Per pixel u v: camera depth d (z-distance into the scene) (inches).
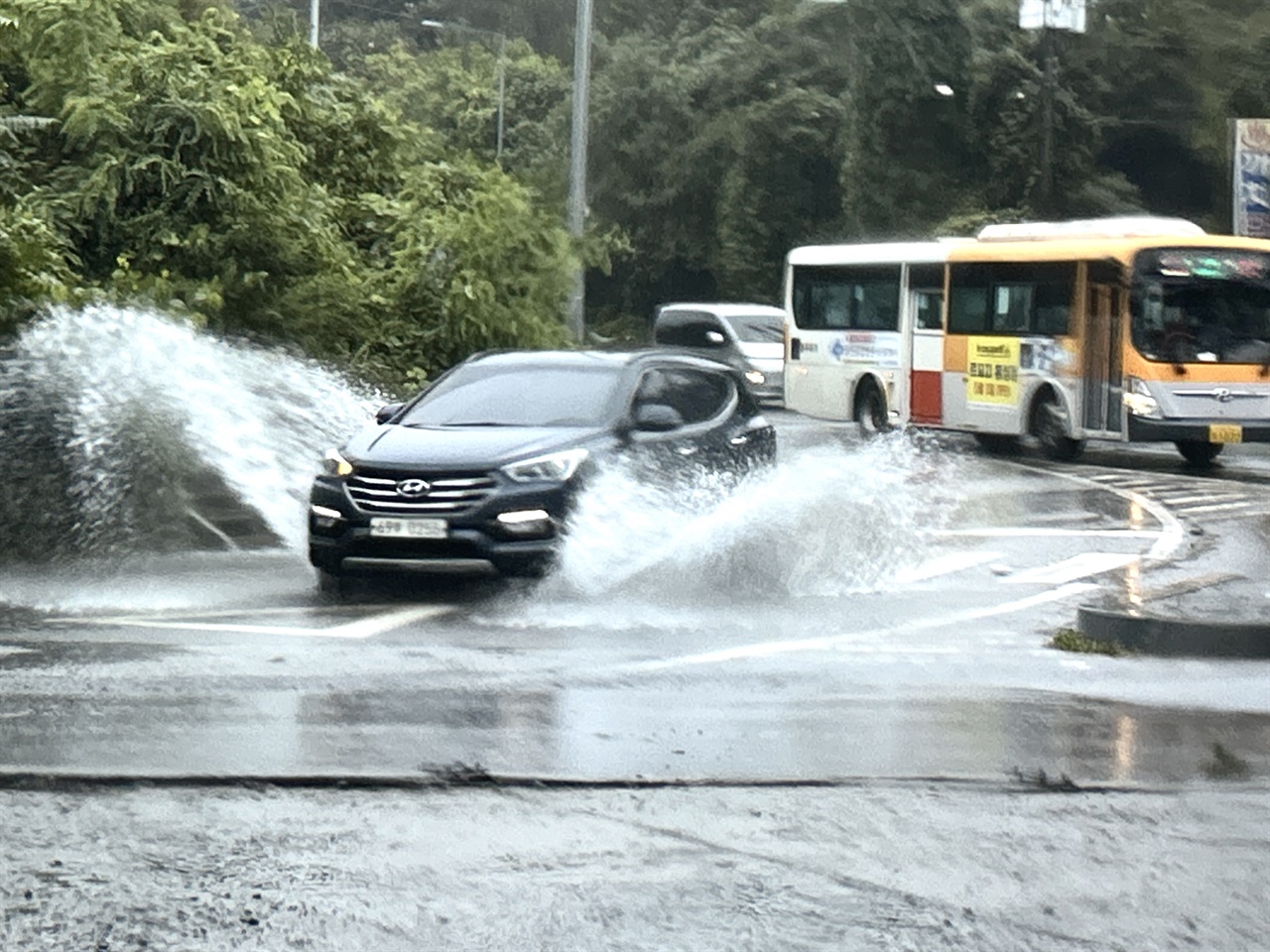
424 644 481.4
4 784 317.4
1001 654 480.1
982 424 1312.7
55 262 786.8
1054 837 295.1
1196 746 364.2
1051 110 2354.8
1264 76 2551.7
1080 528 828.0
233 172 890.1
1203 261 1182.9
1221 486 1053.8
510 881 267.4
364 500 578.9
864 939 243.8
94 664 436.1
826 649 486.0
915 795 319.9
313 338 892.0
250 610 542.6
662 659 461.7
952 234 2406.5
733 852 283.9
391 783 321.7
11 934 241.3
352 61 3737.7
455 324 958.4
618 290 2913.4
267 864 274.1
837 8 2770.7
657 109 2817.4
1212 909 259.1
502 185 992.2
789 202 2738.7
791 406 1542.8
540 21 4069.9
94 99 871.1
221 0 1334.9
